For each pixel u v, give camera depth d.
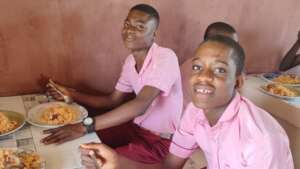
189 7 1.95
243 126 0.88
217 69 0.83
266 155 0.83
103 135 1.64
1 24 1.55
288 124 1.85
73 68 1.78
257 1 2.16
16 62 1.64
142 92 1.38
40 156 0.99
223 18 2.09
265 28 2.28
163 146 1.49
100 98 1.66
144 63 1.45
